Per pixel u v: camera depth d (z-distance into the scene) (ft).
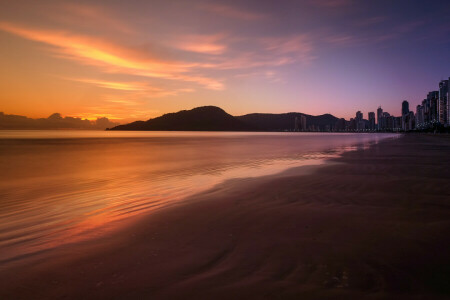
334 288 11.55
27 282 12.59
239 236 17.80
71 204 28.19
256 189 33.42
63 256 15.31
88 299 11.14
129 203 28.27
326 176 42.57
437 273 12.67
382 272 12.84
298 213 22.72
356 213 22.43
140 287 11.90
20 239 18.19
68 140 238.48
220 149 124.06
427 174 43.27
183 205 26.45
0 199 30.60
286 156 84.38
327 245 16.02
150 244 16.79
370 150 108.37
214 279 12.46
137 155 92.53
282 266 13.57
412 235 17.37
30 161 73.82
